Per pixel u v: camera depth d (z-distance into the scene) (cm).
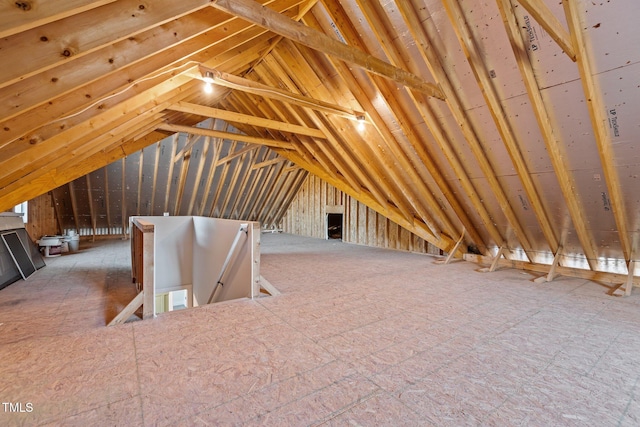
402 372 183
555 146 308
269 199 999
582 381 176
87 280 392
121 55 182
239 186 871
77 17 140
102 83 212
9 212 443
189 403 150
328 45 239
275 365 188
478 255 549
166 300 559
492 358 202
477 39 272
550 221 406
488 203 441
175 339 222
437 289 370
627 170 293
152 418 139
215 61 337
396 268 494
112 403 149
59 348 207
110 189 724
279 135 692
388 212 615
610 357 205
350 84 383
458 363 195
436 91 313
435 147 406
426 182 474
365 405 151
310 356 201
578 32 226
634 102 247
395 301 321
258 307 296
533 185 366
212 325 250
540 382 175
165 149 681
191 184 798
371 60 266
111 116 282
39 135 217
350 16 331
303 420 139
